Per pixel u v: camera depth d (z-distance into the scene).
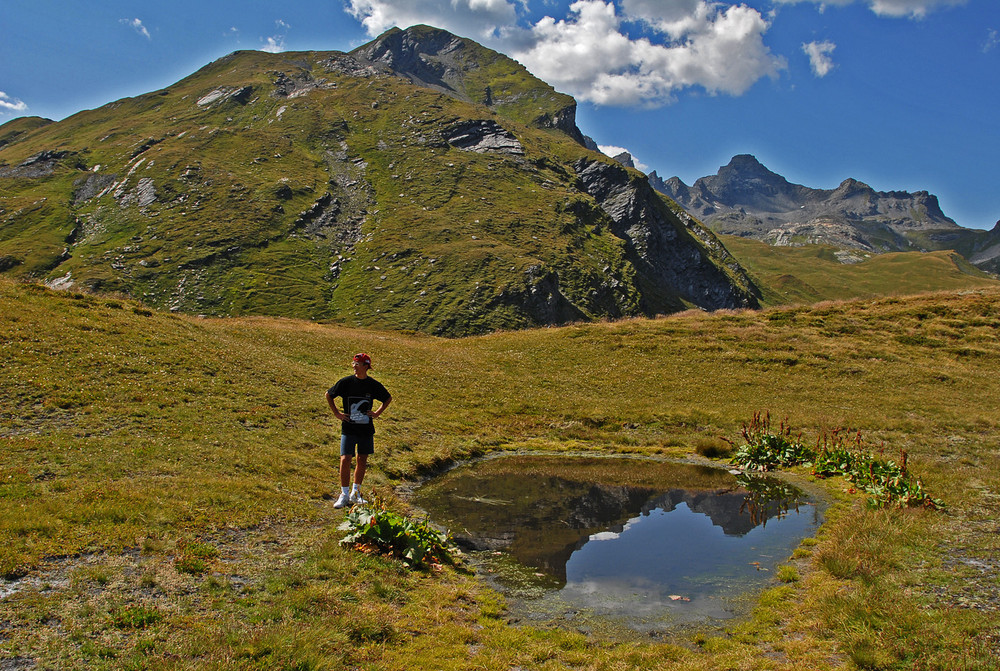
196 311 171.12
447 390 33.16
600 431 28.94
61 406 17.95
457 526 15.38
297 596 9.37
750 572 12.45
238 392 23.23
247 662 7.48
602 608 10.68
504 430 28.62
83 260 186.62
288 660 7.66
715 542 14.42
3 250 187.50
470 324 168.50
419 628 9.35
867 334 44.12
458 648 8.76
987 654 8.05
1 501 11.35
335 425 22.45
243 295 178.50
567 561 13.05
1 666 6.88
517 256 198.12
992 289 51.84
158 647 7.59
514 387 34.72
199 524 11.88
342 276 195.25
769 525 15.84
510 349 42.78
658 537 14.77
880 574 11.29
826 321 46.47
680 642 9.44
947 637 8.55
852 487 19.62
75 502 11.74
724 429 28.61
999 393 33.88
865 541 13.05
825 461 22.17
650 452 26.02
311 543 11.90
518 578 12.05
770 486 20.27
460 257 195.75
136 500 12.30
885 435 26.80
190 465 15.30
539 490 19.47
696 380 36.38
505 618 10.18
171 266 186.25
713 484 20.58
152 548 10.40
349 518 12.91
